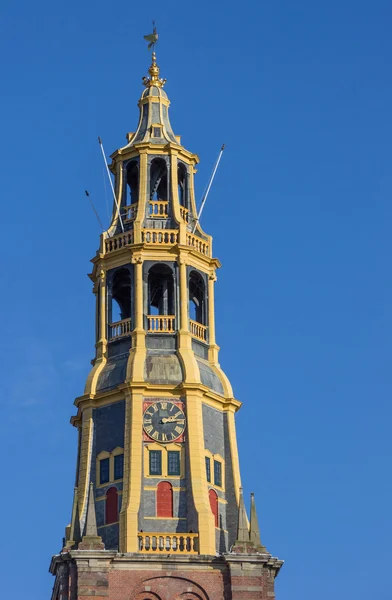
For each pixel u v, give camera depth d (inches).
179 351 4256.9
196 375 4220.0
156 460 4124.0
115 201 4490.7
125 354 4279.0
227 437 4264.3
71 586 3914.9
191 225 4480.8
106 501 4109.3
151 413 4168.3
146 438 4141.2
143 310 4293.8
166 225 4419.3
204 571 3971.5
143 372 4210.1
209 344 4362.7
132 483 4069.9
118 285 4461.1
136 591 3927.2
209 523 4037.9
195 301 4471.0
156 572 3949.3
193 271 4387.3
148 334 4276.6
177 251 4357.8
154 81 4682.6
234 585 3949.3
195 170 4576.8
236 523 4158.5
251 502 4121.6
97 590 3905.0
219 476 4205.2
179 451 4143.7
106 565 3929.6
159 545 3998.5
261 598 3949.3
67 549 3993.6
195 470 4109.3
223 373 4343.0
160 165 4539.9
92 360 4350.4
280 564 4018.2
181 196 4534.9
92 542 3956.7
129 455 4104.3
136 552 3966.5
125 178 4515.3
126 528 4001.0
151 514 4060.0
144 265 4343.0
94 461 4168.3
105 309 4355.3
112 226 4453.7
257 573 3971.5
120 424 4180.6
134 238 4367.6
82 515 4094.5
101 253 4402.1
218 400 4276.6
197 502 4062.5
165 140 4549.7
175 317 4301.2
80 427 4254.4
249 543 4013.3
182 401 4192.9
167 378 4210.1
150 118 4608.8
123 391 4195.4
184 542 4008.4
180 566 3966.5
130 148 4525.1
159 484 4097.0
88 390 4244.6
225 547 4101.9
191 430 4158.5
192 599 3946.9
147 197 4448.8
